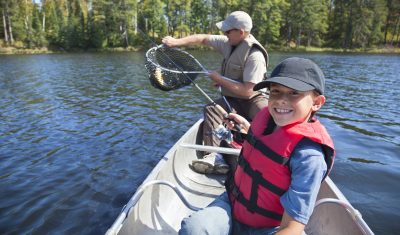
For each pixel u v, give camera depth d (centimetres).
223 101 386
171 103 866
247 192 170
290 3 4819
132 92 1029
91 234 306
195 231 168
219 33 4528
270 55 3238
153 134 594
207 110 382
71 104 847
